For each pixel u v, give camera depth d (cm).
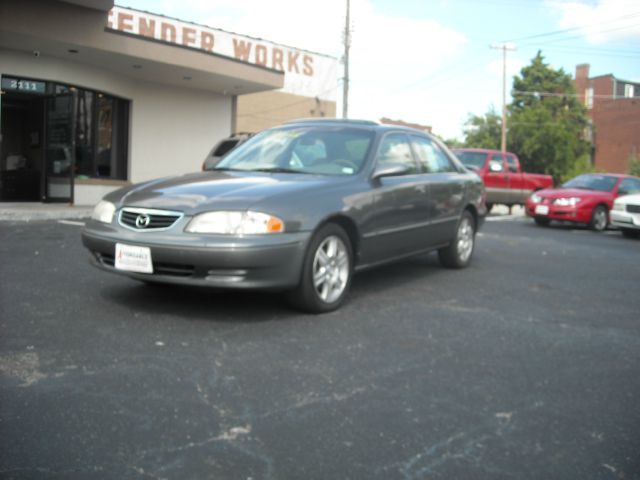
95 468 223
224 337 384
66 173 1345
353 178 502
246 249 400
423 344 394
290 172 513
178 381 308
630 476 237
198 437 251
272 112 3056
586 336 436
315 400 294
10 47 1248
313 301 443
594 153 5906
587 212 1400
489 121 5800
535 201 1462
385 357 364
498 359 372
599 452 255
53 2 1176
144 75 1561
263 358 349
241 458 236
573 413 295
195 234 405
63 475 217
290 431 261
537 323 466
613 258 893
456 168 686
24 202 1347
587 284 650
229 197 424
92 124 1491
